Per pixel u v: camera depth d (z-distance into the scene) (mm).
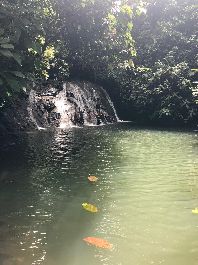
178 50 34031
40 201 7594
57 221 6492
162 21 38062
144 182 9211
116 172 10305
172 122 27750
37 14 12039
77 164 11398
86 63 29750
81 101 27938
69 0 17812
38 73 15273
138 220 6590
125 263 5016
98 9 17766
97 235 5922
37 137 18359
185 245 5582
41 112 24250
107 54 27078
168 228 6230
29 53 12273
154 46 35594
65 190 8453
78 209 7141
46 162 11672
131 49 17500
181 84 28531
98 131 21906
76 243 5605
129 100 30438
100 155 13023
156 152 13688
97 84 31297
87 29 19000
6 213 6855
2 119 19625
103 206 7348
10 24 9977
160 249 5445
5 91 12219
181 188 8672
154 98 29016
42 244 5547
